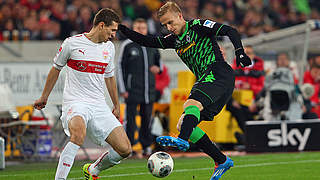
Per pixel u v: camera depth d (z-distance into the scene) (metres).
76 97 20.98
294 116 43.75
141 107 39.12
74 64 20.98
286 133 42.34
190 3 72.38
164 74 44.00
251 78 44.38
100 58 21.20
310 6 89.25
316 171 30.16
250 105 43.84
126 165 33.19
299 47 48.91
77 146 20.28
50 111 40.50
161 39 22.27
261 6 82.00
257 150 41.50
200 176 27.95
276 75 43.72
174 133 42.59
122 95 38.44
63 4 61.75
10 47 54.59
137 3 68.00
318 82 47.22
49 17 60.41
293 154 40.44
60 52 20.88
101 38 21.20
